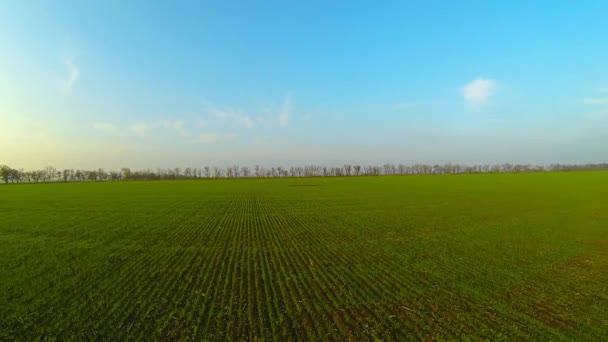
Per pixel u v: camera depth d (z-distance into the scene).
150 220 29.33
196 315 9.91
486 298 11.08
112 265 15.34
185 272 14.27
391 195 52.94
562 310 10.12
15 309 10.42
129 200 48.47
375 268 14.66
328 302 10.79
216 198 51.09
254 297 11.30
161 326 9.17
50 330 9.01
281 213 33.66
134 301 10.99
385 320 9.48
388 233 22.97
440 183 85.25
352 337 8.54
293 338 8.54
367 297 11.21
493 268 14.57
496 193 54.22
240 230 24.30
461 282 12.68
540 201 42.12
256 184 94.62
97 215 32.75
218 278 13.35
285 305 10.57
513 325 9.12
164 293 11.73
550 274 13.66
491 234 22.33
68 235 22.69
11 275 13.94
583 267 14.67
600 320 9.43
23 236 22.42
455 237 21.47
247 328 9.05
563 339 8.38
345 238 21.33
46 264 15.59
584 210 33.75
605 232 22.83
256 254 17.28
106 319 9.65
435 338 8.45
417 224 26.55
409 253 17.36
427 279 13.09
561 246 18.75
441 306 10.44
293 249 18.34
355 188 70.50
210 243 19.98
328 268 14.70
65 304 10.81
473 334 8.62
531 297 11.16
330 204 41.47
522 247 18.58
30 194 61.56
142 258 16.56
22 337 8.65
